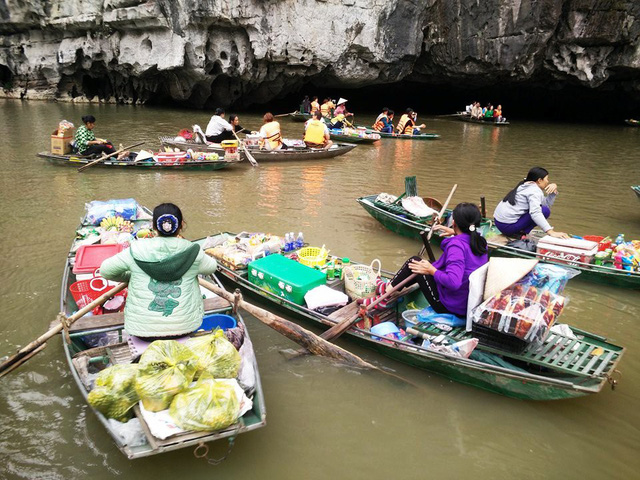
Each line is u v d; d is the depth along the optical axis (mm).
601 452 3322
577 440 3416
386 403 3719
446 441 3393
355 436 3410
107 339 3945
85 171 9617
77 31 20234
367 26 19359
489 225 6824
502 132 18875
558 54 21219
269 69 20094
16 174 9258
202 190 8773
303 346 4090
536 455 3293
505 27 20297
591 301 5305
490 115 21531
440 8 20891
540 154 14055
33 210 7363
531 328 3547
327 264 5133
